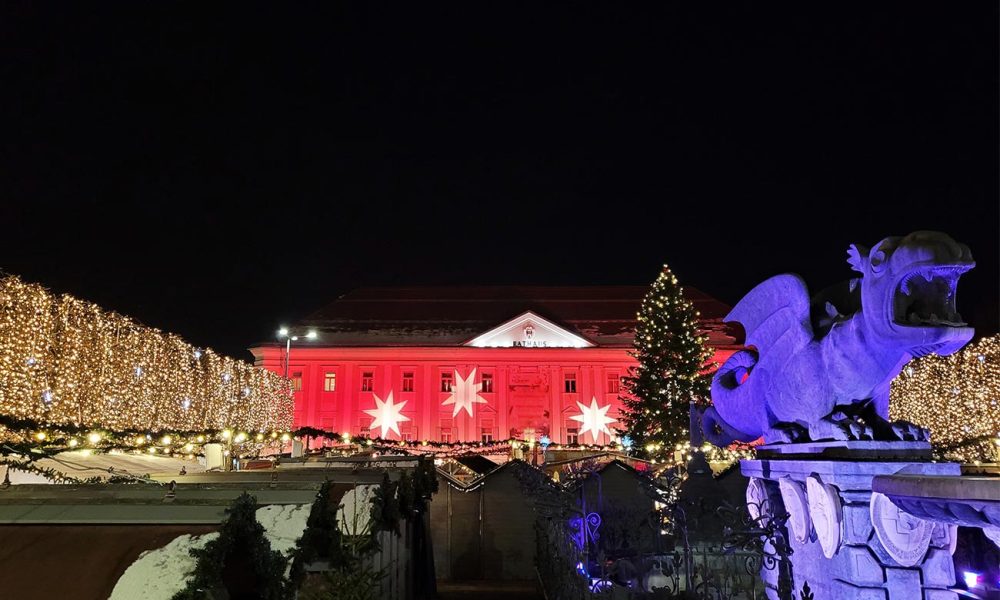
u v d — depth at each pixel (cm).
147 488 518
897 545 515
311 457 1841
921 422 3195
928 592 510
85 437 1215
